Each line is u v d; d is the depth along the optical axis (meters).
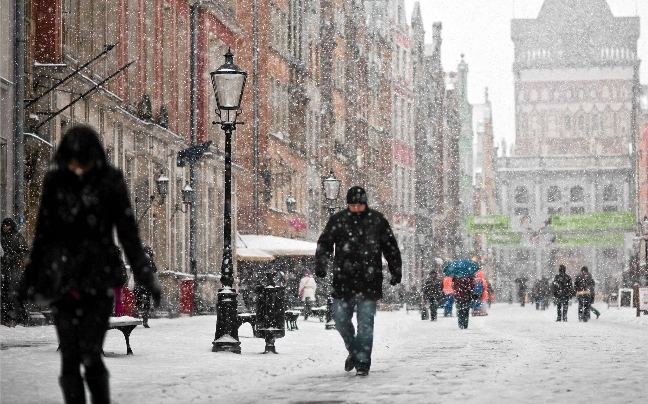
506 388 23.31
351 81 158.38
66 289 15.16
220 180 96.81
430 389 23.14
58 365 27.89
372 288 26.09
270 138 115.94
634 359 33.25
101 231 15.52
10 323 48.09
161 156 79.81
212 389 22.84
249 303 90.31
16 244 48.06
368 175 169.88
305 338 46.94
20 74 54.62
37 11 59.38
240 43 105.81
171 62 84.81
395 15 191.75
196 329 53.19
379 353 37.22
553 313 119.62
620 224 198.38
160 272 78.31
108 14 69.56
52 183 15.38
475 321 83.62
